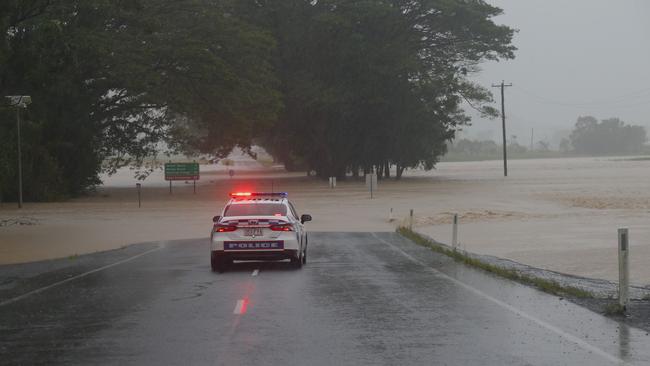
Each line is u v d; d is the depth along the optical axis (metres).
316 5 89.62
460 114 97.81
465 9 89.12
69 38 37.84
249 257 18.83
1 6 32.28
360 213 45.66
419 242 27.67
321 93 85.69
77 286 16.47
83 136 66.31
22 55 35.31
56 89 59.88
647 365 8.52
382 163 97.25
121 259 23.00
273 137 106.38
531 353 9.16
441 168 160.00
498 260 21.48
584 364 8.57
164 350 9.48
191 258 22.84
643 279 17.39
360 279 17.12
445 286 15.80
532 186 76.06
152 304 13.55
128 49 63.56
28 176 59.09
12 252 26.16
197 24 70.12
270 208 19.72
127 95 71.19
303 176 110.19
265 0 90.25
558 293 14.57
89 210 49.91
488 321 11.48
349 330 10.77
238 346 9.68
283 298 14.15
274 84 87.50
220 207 52.06
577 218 39.41
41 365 8.73
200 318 11.95
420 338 10.14
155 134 78.75
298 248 19.19
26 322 11.77
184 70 69.62
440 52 96.31
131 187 86.38
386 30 90.50
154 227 37.41
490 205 50.91
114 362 8.84
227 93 69.44
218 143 84.75
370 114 91.50
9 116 51.16
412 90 91.38
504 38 92.75
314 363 8.68
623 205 48.72
